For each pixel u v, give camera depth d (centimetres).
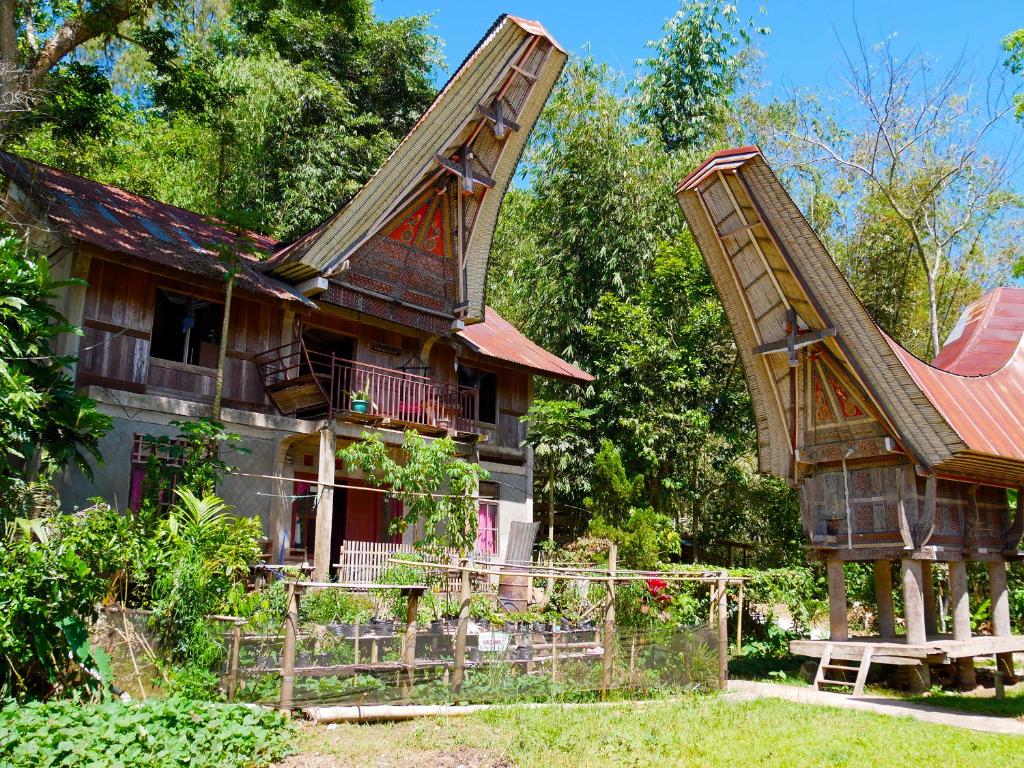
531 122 1827
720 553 2381
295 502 1723
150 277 1449
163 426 1402
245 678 852
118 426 1348
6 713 730
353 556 1477
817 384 1398
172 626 883
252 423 1473
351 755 743
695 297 2361
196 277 1430
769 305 1406
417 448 1457
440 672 937
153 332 1462
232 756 707
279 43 2205
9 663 788
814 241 1268
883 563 1456
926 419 1255
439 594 1370
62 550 826
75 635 806
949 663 1403
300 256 1599
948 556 1345
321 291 1638
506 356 1961
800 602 1747
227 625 877
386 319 1769
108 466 1324
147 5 1758
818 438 1397
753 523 2355
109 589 888
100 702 810
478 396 1981
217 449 1289
